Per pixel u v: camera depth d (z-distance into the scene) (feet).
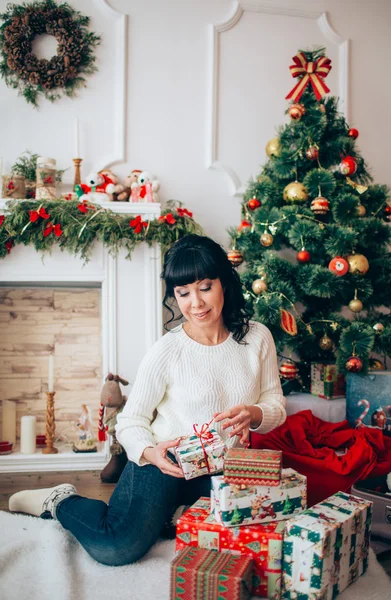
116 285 8.39
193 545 4.62
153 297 8.42
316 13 9.84
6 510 6.41
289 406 7.93
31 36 8.81
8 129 8.89
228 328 5.44
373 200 8.46
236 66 9.62
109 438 8.16
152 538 5.02
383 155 10.20
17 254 8.17
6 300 8.68
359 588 4.69
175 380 5.19
